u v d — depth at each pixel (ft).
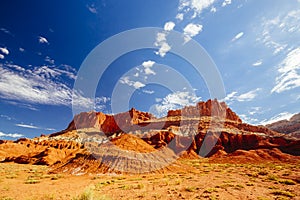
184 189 47.65
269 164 139.03
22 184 63.21
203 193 43.32
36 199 41.06
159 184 56.44
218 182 59.52
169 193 44.06
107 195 42.22
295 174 77.30
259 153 184.65
